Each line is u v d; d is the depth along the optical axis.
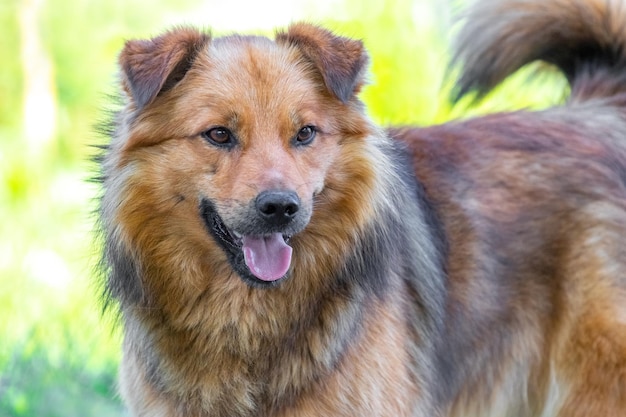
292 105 7.15
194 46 7.27
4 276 14.67
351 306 7.42
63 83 23.61
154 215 7.36
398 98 16.11
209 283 7.41
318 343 7.35
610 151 8.71
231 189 6.95
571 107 9.20
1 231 16.67
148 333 7.55
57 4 24.47
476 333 8.35
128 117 7.30
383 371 7.54
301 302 7.39
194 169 7.13
